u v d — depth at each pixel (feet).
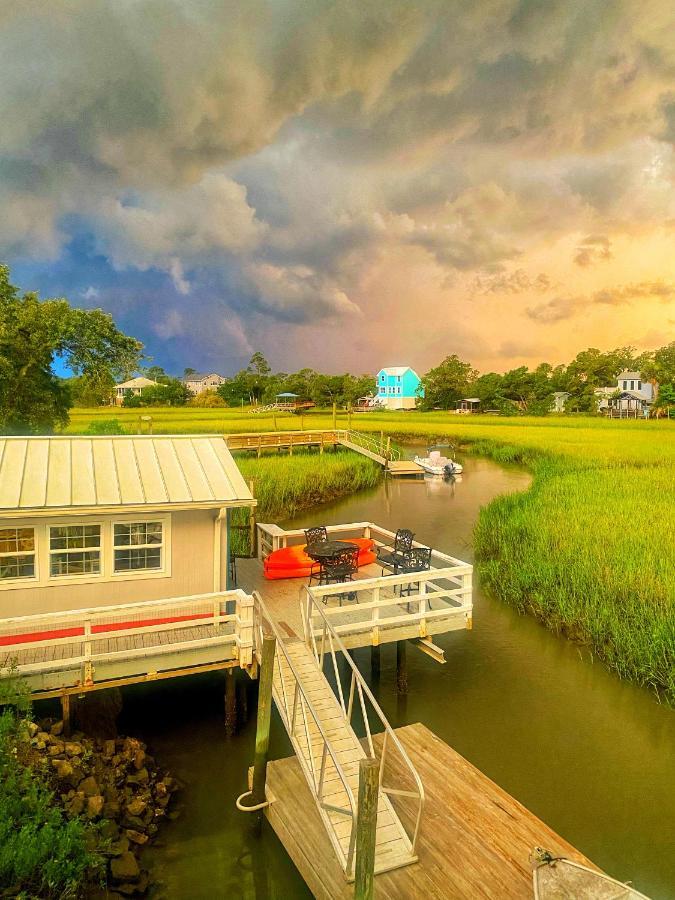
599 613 47.57
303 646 34.94
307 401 395.55
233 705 35.19
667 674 40.24
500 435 190.80
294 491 99.81
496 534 73.56
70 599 35.50
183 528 37.78
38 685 30.12
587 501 82.28
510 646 47.60
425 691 41.06
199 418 247.91
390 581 37.73
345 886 22.13
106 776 28.96
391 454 145.38
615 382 355.77
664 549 58.85
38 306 95.81
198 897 24.80
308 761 26.78
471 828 25.14
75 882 21.85
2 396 93.97
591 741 35.50
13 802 23.03
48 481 35.68
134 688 39.17
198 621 32.81
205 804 29.71
